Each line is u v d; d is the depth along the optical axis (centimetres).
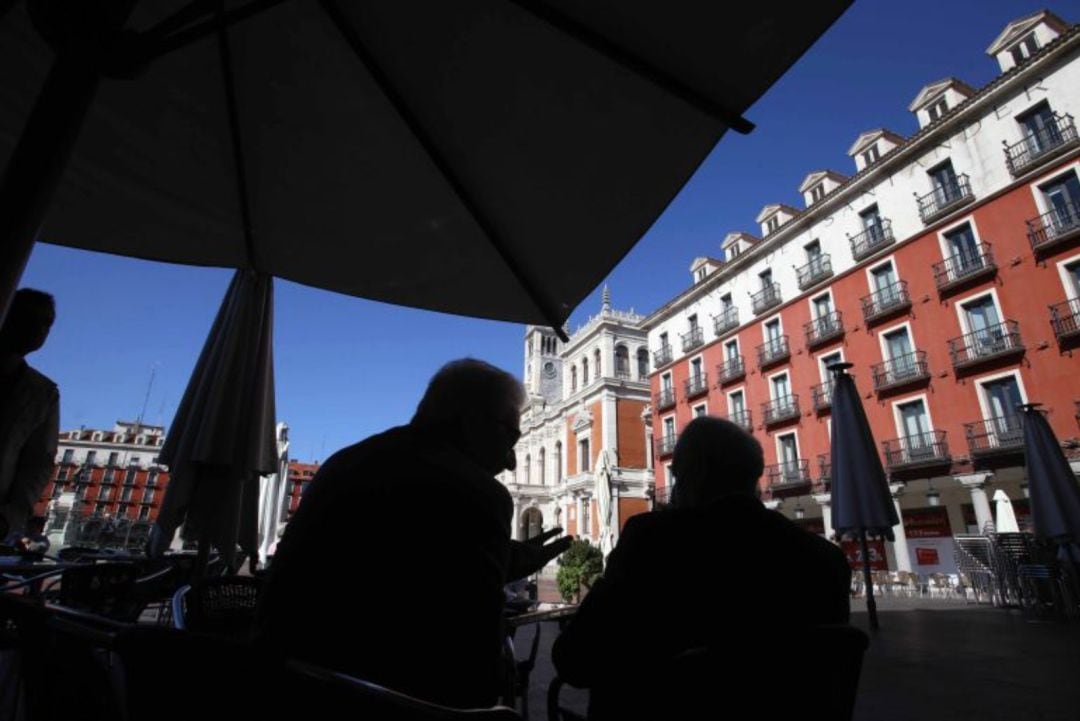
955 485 1856
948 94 2141
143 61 143
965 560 1303
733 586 137
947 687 432
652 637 138
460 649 101
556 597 1652
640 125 168
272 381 310
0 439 190
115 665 159
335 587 99
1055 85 1675
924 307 1925
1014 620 873
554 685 169
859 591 1750
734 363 2638
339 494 105
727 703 121
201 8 149
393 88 194
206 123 213
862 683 446
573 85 167
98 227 257
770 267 2562
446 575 102
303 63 193
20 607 112
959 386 1791
